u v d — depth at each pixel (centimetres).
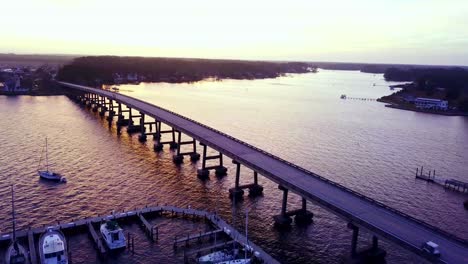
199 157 14150
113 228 7656
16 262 6756
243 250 7450
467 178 12800
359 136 18975
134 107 18962
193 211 9012
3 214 8931
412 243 6022
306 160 14312
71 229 8088
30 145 15088
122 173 12112
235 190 10462
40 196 10025
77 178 11475
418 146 17188
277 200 10356
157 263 7188
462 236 8725
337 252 7844
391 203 10506
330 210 7381
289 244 8088
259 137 18012
